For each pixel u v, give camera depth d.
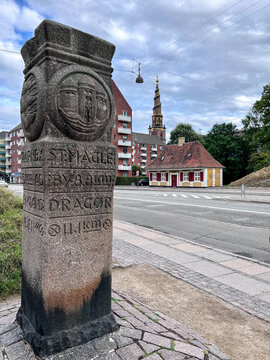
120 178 50.75
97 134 2.94
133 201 18.80
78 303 2.77
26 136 3.03
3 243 5.34
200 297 4.25
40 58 2.77
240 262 5.89
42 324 2.59
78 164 2.77
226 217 11.90
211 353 2.65
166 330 2.94
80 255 2.79
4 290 4.06
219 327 3.45
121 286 4.61
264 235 8.59
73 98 2.70
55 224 2.63
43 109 2.62
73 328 2.72
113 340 2.68
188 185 39.47
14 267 4.52
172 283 4.77
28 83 2.91
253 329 3.42
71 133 2.74
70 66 2.74
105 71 3.06
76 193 2.77
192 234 8.77
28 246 2.94
